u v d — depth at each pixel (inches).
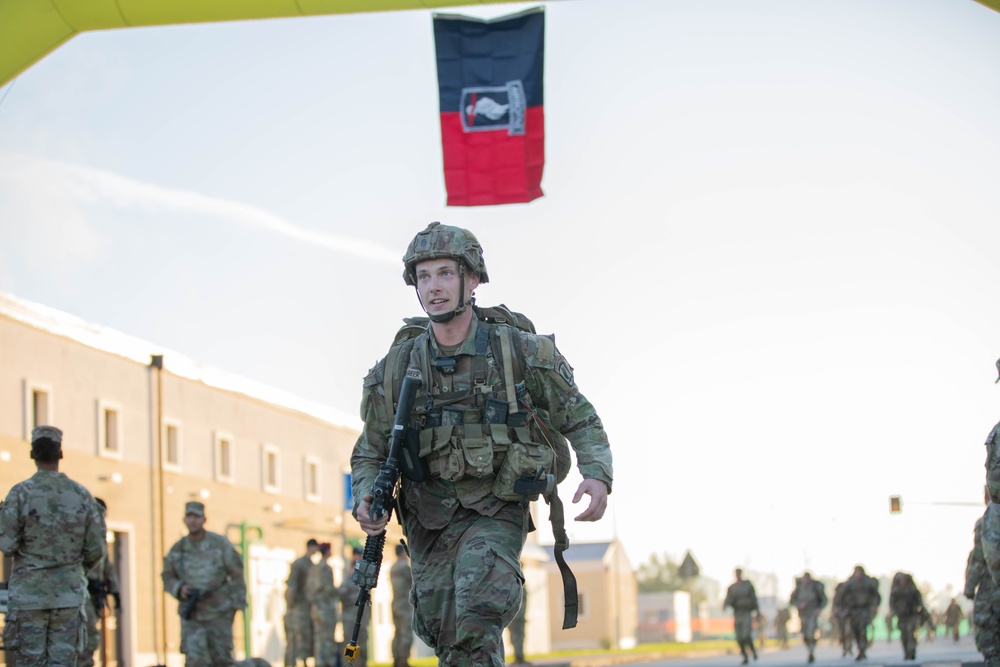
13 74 831.1
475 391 353.4
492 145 920.9
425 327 367.6
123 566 2182.6
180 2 800.3
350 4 804.6
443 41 921.5
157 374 2330.2
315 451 3038.9
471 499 350.0
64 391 2054.6
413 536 357.7
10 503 644.1
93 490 2113.7
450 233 357.4
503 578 338.3
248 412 2696.9
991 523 617.3
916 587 1723.7
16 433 1919.3
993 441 615.8
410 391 353.4
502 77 919.7
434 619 352.5
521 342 357.7
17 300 1926.7
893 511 3125.0
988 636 798.5
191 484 2431.1
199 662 911.7
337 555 3127.5
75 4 801.6
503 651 341.7
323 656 1397.6
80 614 660.1
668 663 2429.9
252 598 2647.6
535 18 918.4
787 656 2566.4
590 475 354.3
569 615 358.3
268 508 2760.8
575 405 359.3
